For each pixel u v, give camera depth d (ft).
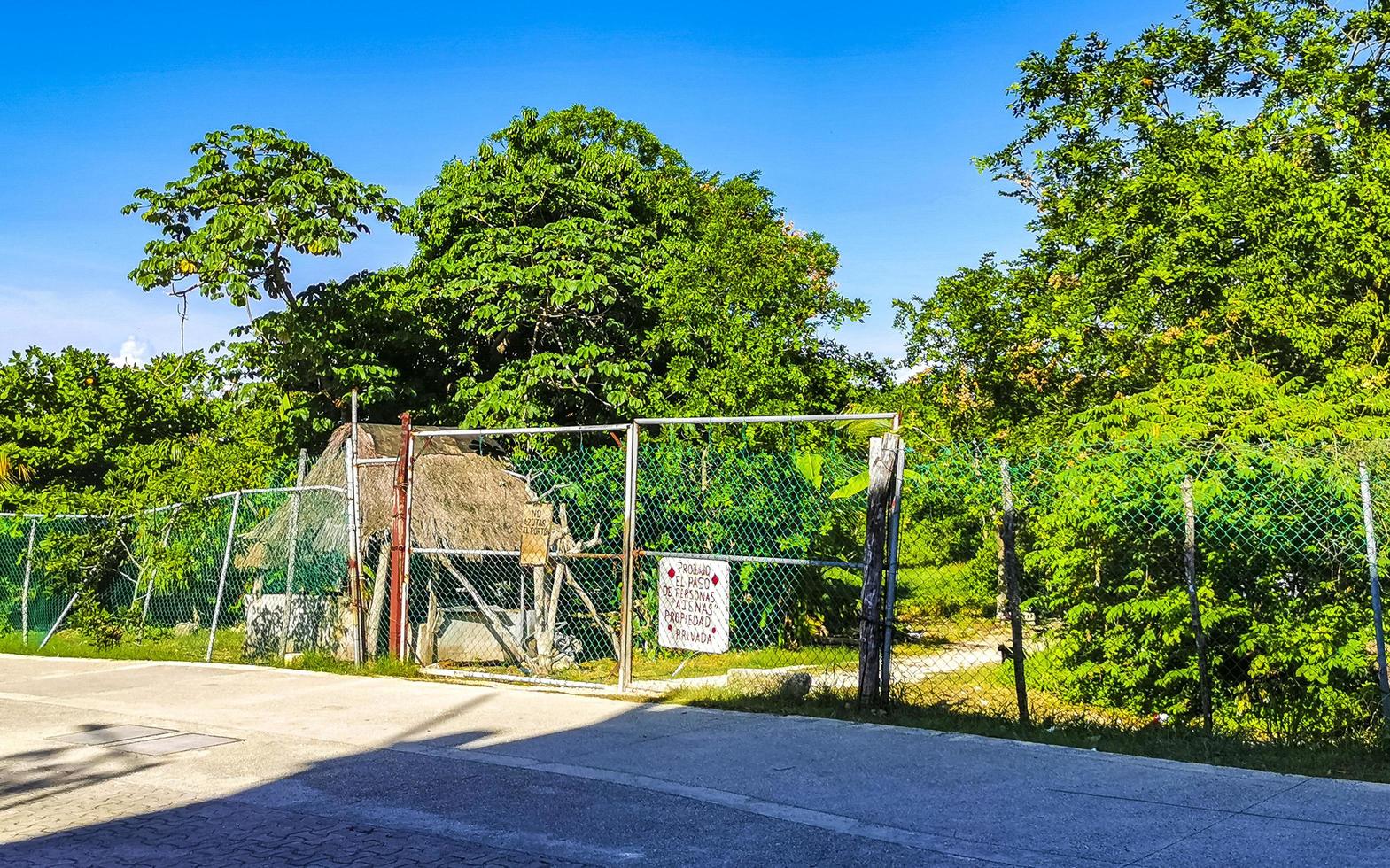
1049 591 34.09
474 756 24.16
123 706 31.78
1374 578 23.21
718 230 69.10
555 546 39.45
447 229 67.31
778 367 59.67
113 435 66.49
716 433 53.72
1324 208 46.75
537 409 60.64
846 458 45.44
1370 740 24.58
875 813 18.97
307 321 60.80
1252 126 61.31
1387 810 18.15
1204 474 29.30
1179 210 54.85
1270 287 45.75
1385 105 62.64
